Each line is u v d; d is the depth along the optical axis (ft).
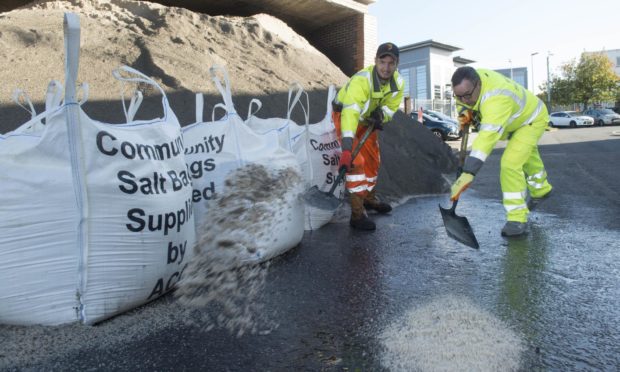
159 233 8.14
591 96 147.33
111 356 6.70
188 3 36.45
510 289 9.25
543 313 8.07
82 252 7.22
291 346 7.06
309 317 8.07
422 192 21.98
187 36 25.00
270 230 10.89
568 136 69.67
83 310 7.35
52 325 7.27
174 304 8.52
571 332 7.36
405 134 27.02
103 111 17.35
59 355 6.66
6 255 6.79
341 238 13.55
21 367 6.35
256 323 7.84
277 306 8.55
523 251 11.89
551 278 9.84
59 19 22.84
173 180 8.65
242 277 10.07
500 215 16.57
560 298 8.74
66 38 6.95
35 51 19.80
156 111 18.29
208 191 10.77
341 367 6.45
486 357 6.63
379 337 7.29
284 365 6.52
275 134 12.34
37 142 7.03
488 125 11.68
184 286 9.06
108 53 21.11
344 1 36.09
